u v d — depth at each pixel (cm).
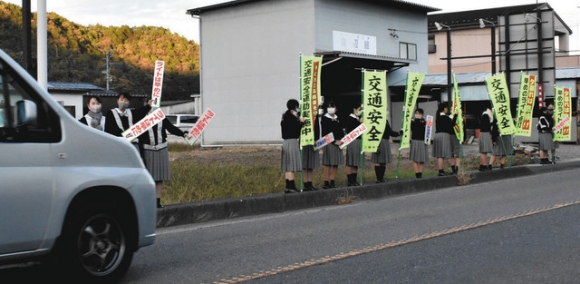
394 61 3303
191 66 7656
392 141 3544
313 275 610
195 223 1016
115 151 583
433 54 5038
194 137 1064
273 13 3291
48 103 536
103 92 4031
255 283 583
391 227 897
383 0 3494
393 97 3666
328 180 1308
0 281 613
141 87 6656
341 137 1288
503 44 2491
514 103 3195
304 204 1202
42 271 595
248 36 3381
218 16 3488
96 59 7025
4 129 503
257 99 3359
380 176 1435
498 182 1599
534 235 795
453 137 1620
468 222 912
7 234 495
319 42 3192
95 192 565
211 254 732
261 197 1134
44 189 517
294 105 1208
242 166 1762
